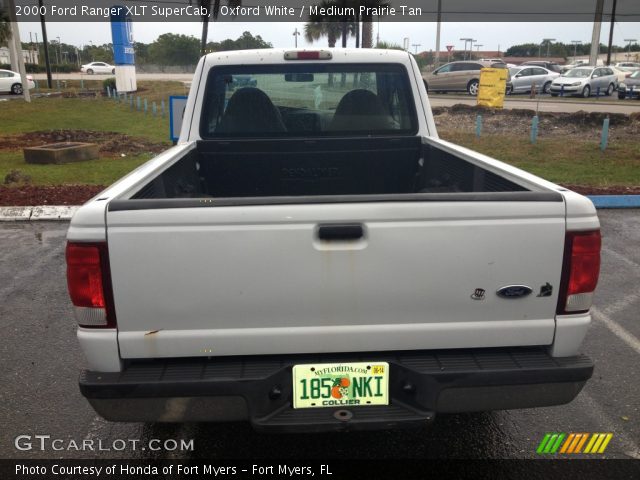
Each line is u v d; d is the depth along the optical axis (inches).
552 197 93.0
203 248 90.8
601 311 194.9
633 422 134.0
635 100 1024.2
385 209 91.2
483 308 95.6
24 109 920.9
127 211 89.4
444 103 901.2
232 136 176.2
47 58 1513.3
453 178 150.6
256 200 90.5
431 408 95.4
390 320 95.3
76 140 612.4
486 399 96.1
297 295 93.1
